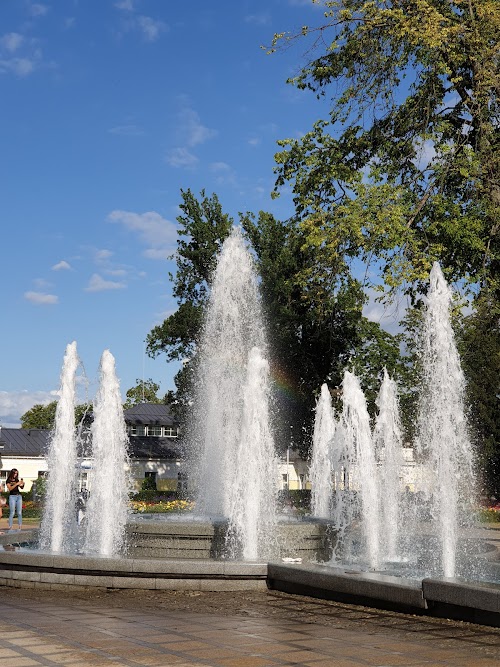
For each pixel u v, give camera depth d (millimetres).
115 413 14781
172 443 62938
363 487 15867
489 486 43281
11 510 24500
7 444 57250
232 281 22016
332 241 26297
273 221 44562
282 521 13516
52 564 11133
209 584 10719
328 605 9484
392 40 26250
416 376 37406
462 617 8281
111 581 10922
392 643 7098
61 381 15188
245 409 13109
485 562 13148
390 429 22938
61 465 14672
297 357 41500
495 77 25641
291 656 6516
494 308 26891
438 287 14055
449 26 26156
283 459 58625
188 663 6219
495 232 26375
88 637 7301
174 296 47469
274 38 27812
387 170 28078
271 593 10492
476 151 27156
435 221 26719
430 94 27156
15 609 9219
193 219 46688
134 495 40594
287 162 29641
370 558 14039
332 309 30875
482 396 42781
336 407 41062
